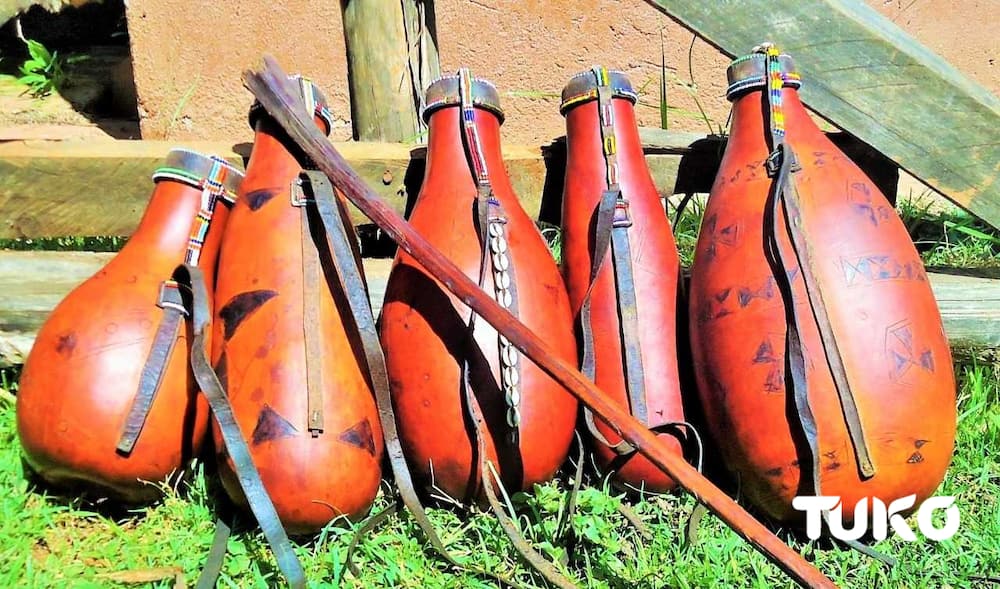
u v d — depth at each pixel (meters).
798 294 1.45
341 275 1.47
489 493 1.46
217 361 1.49
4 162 1.92
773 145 1.57
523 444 1.49
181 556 1.45
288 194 1.55
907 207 2.82
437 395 1.49
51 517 1.52
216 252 1.64
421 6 2.33
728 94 1.69
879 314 1.45
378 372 1.46
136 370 1.49
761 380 1.46
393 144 2.15
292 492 1.41
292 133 1.52
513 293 1.53
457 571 1.46
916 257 1.55
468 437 1.48
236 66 3.13
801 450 1.44
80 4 4.31
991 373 1.99
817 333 1.44
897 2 3.29
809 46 1.94
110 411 1.46
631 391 1.58
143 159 1.97
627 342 1.60
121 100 3.88
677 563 1.45
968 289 1.96
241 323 1.48
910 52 1.92
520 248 1.58
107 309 1.52
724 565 1.47
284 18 3.11
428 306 1.52
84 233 1.99
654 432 1.59
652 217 1.68
